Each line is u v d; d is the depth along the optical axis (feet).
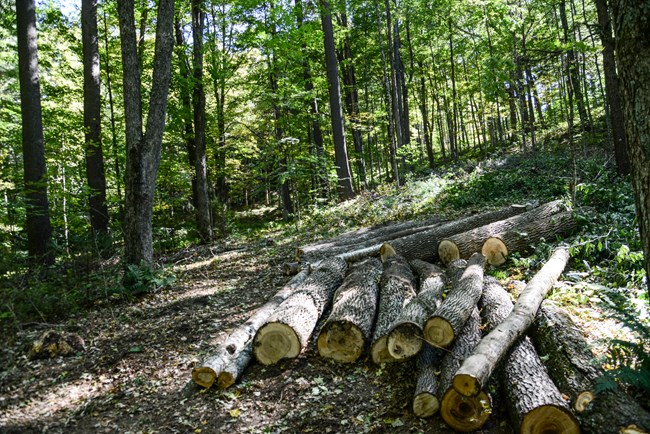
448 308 14.49
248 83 58.70
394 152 50.37
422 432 11.71
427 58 90.02
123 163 52.90
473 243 24.39
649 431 9.03
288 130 56.29
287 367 15.66
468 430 11.39
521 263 21.94
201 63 45.06
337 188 60.70
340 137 56.03
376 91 90.27
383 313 16.76
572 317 15.64
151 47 53.36
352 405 13.29
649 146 9.34
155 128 27.32
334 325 15.60
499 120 65.05
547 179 40.60
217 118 57.57
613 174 36.63
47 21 46.65
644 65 9.30
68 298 24.07
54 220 36.14
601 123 65.26
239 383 15.02
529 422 10.37
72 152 38.99
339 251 28.96
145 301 24.77
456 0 61.62
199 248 42.83
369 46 77.41
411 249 25.48
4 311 21.36
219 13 51.19
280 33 48.11
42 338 18.20
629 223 23.67
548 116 71.87
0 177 42.27
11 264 24.41
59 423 13.57
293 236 41.98
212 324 20.43
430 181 47.21
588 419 10.00
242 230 56.29
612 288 17.11
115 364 17.16
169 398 14.58
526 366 12.09
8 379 16.29
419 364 13.82
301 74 62.44
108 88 48.19
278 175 46.68
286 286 22.29
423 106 85.20
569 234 25.34
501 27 53.42
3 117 45.88
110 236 31.81
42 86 48.03
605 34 26.76
